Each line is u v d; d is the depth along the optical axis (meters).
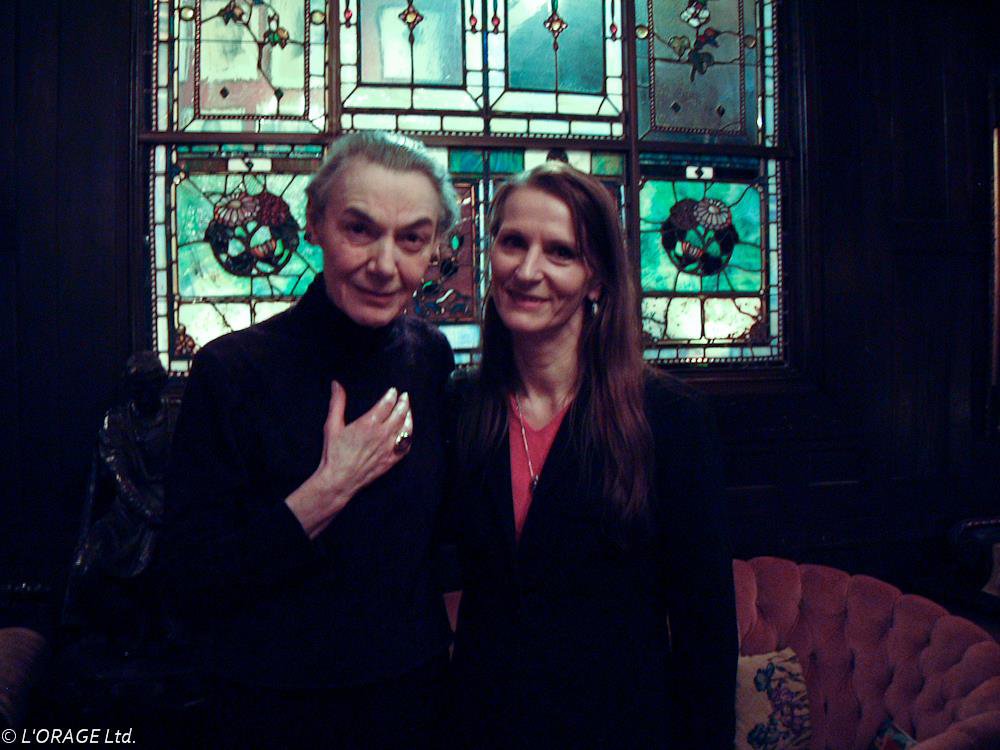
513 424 1.25
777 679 2.18
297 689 1.07
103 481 2.12
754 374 2.91
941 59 3.11
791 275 2.98
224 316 2.56
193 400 1.13
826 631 2.30
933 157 3.10
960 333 3.12
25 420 2.41
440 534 1.30
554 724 1.12
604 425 1.16
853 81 3.00
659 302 2.85
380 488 1.15
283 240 2.60
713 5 2.95
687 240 2.89
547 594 1.15
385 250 1.09
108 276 2.44
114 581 1.97
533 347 1.22
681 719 1.19
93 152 2.44
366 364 1.21
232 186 2.58
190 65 2.55
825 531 2.95
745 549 2.86
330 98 2.61
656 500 1.16
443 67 2.70
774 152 2.95
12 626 2.34
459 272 2.70
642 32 2.86
